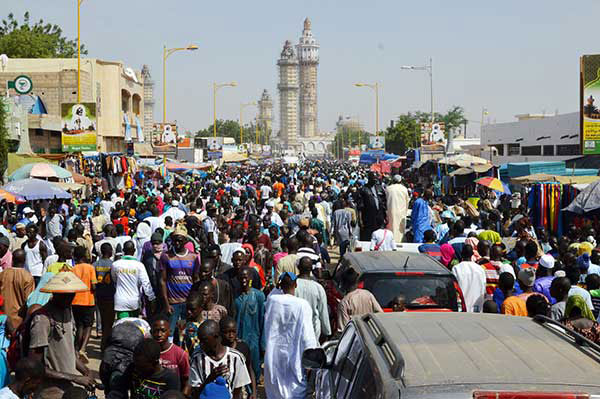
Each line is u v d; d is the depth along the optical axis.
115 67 55.66
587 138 23.44
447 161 29.75
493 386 3.30
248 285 8.65
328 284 10.38
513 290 8.94
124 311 10.13
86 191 29.48
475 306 9.80
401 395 3.31
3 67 52.03
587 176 24.23
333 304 9.85
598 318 9.09
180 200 23.64
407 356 3.80
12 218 16.94
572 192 19.25
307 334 7.12
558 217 19.42
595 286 9.30
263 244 12.62
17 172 21.53
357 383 4.21
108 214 20.09
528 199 19.84
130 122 61.09
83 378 6.81
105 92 55.38
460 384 3.34
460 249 11.73
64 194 18.42
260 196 28.58
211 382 6.03
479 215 18.59
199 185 35.38
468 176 29.17
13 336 7.37
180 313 9.97
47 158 30.81
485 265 10.31
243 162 89.38
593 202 16.98
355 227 17.39
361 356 4.39
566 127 46.22
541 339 4.13
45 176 21.42
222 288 8.87
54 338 7.05
